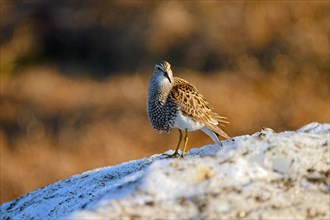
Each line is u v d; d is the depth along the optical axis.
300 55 27.77
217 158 7.90
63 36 33.22
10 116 27.16
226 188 7.54
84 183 11.11
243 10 30.00
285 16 29.31
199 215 7.28
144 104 25.81
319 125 9.14
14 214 11.26
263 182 7.66
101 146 23.64
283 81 26.78
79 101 27.20
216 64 28.69
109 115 25.48
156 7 31.70
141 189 7.52
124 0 32.81
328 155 7.98
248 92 25.73
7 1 35.84
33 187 22.25
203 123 11.41
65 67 31.89
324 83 26.73
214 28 29.75
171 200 7.41
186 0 31.55
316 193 7.62
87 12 33.41
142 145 23.27
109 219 7.24
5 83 30.28
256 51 28.59
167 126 11.55
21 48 33.22
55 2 34.50
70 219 7.35
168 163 7.78
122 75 29.89
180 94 11.30
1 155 23.89
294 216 7.33
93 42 32.31
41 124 26.30
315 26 28.70
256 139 8.20
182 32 30.17
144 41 30.59
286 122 24.09
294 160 7.88
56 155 23.81
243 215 7.29
